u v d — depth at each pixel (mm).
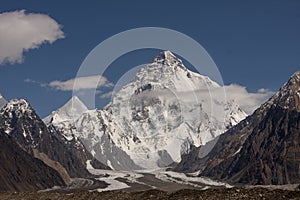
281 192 103438
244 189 107062
